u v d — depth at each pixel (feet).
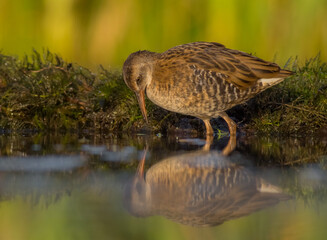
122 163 34.45
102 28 69.72
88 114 49.37
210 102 42.70
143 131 47.91
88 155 36.86
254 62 42.68
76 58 69.87
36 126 48.75
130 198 27.30
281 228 23.50
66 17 70.95
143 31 69.41
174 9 69.67
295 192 28.50
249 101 48.21
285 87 48.70
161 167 33.24
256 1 68.03
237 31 68.39
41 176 31.50
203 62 42.22
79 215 24.97
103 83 51.80
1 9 70.85
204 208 25.96
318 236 22.49
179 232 23.16
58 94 49.39
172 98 43.19
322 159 35.73
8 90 49.90
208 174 31.58
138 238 22.33
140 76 44.06
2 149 38.63
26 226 23.61
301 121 45.75
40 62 54.49
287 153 37.42
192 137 45.16
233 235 22.89
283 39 68.03
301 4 67.67
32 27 71.82
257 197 27.66
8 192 28.35
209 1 68.90
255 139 43.62
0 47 69.92
